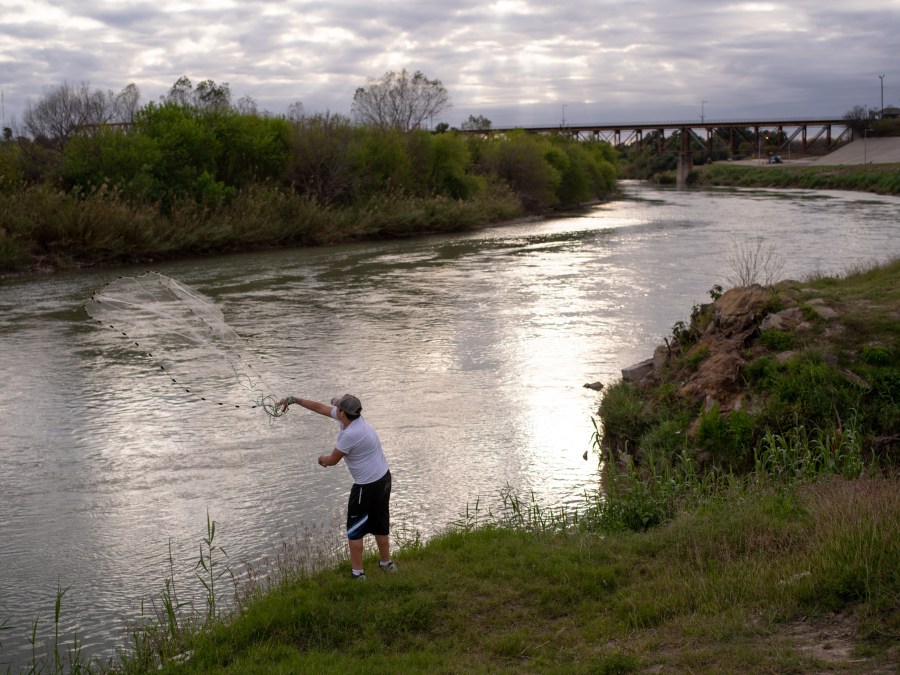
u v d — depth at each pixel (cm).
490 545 800
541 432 1347
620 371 1702
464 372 1705
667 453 1119
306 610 676
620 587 692
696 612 618
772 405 1140
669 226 5106
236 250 3938
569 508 1049
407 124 6150
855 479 903
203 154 4294
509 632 634
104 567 912
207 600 830
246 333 2077
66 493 1114
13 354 1866
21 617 813
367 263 3503
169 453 1257
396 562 784
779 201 7500
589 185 8112
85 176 3897
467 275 3109
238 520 1029
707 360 1323
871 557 625
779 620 592
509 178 6594
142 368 1739
